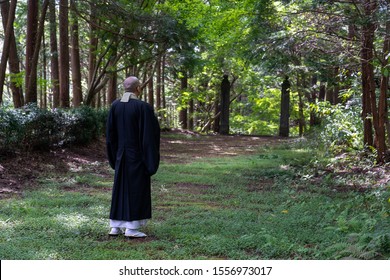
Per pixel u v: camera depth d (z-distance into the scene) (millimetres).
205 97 31547
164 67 27312
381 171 8961
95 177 8766
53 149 10805
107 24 14422
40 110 10242
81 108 12820
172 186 8141
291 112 26859
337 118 12055
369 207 6188
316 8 8898
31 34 11641
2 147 8898
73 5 13445
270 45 10422
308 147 14945
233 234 4844
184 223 5387
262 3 9781
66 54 14547
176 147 16453
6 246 4242
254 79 26438
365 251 3922
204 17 11836
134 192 4781
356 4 8570
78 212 5781
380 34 8445
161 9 14641
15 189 7258
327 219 5465
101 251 4223
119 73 30406
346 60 10305
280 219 5555
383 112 9578
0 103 10203
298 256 4082
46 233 4781
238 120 30766
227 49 16016
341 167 10039
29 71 11773
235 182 8633
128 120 4801
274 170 9766
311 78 23500
